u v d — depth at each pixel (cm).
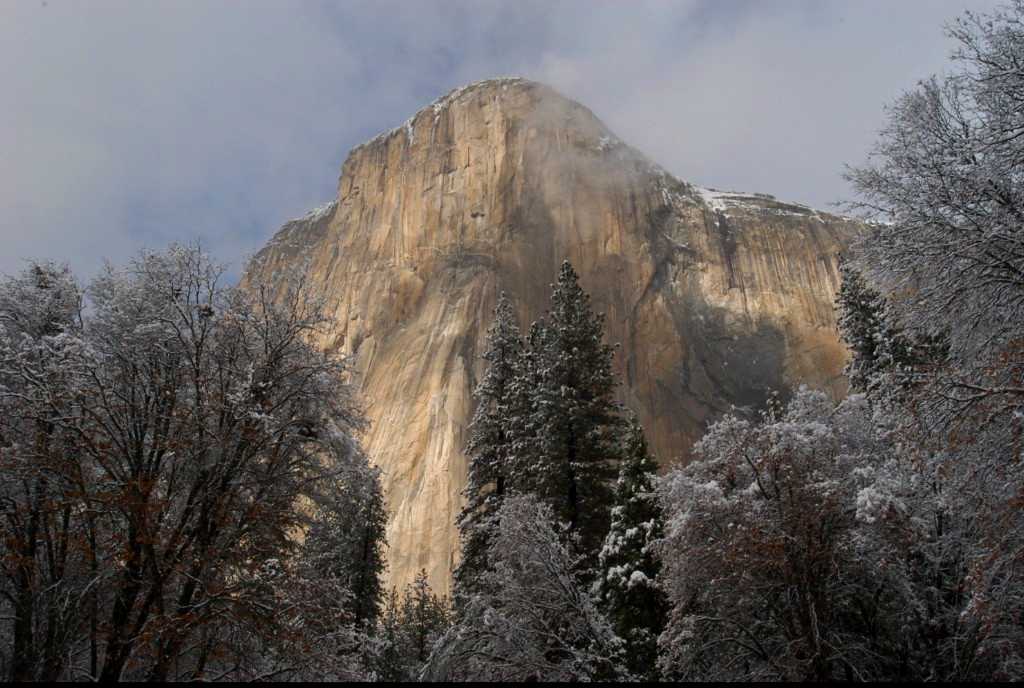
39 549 1602
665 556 1655
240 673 1450
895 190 1394
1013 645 1311
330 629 1573
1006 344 1198
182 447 1511
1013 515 1105
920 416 1203
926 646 1543
